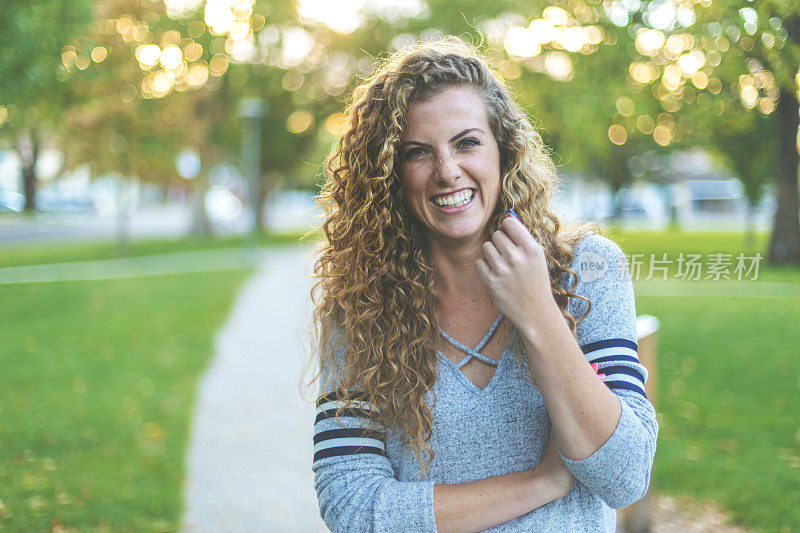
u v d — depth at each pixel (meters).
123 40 19.06
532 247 1.08
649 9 8.05
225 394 5.84
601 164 28.45
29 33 7.27
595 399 1.06
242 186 34.06
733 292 11.08
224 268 17.39
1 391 5.88
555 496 1.15
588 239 1.30
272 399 5.67
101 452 4.49
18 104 8.09
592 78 13.04
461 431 1.22
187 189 35.66
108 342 7.97
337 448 1.25
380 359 1.27
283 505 3.72
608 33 11.50
